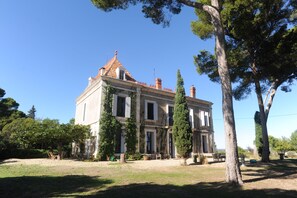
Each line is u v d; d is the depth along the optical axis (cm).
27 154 2353
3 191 611
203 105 2969
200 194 589
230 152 782
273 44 1445
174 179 855
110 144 1991
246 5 1392
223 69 855
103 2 1026
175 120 1589
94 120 2131
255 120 2458
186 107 1606
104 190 631
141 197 545
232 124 804
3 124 3897
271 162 1627
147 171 1101
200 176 946
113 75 2316
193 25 1653
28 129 2027
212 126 2962
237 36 1498
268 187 701
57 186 689
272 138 4744
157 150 2308
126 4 1060
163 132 2417
